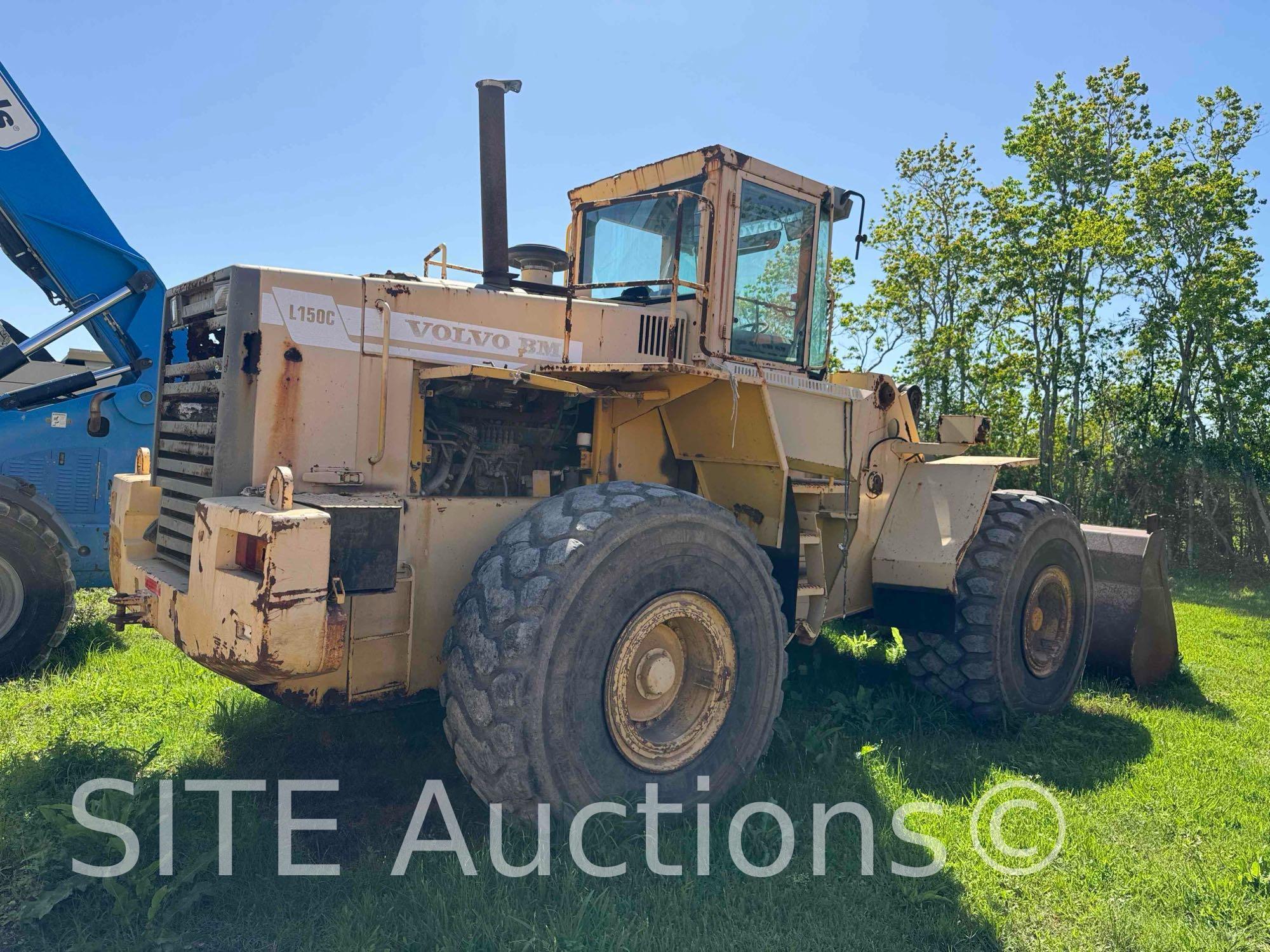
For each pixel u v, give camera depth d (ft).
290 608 8.08
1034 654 15.58
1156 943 8.12
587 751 9.14
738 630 10.69
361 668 9.67
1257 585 44.32
